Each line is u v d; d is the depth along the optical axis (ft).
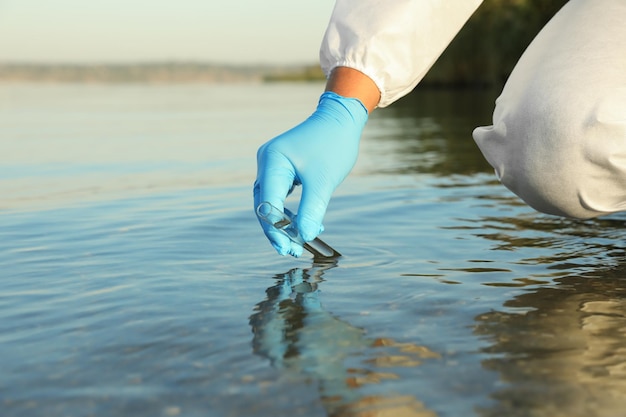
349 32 4.60
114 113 32.22
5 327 3.87
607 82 4.51
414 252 5.58
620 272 4.83
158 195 9.11
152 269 5.11
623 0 4.95
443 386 2.98
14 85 86.22
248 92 61.11
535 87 4.74
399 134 19.47
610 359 3.25
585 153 4.48
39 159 14.17
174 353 3.42
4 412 2.82
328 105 4.61
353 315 3.97
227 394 2.94
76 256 5.58
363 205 7.98
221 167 12.67
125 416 2.76
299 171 4.50
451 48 63.41
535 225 6.64
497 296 4.30
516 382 3.01
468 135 18.58
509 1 58.18
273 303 4.22
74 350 3.50
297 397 2.90
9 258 5.55
